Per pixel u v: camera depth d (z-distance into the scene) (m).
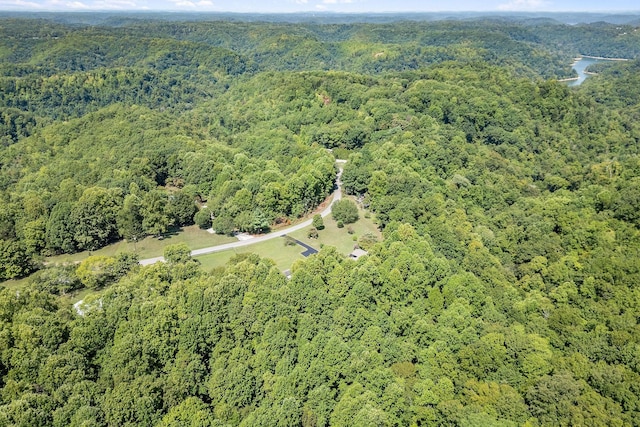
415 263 95.62
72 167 189.12
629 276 104.06
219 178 161.38
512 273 112.38
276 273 94.19
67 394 67.88
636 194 132.25
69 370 71.25
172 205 143.38
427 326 84.50
